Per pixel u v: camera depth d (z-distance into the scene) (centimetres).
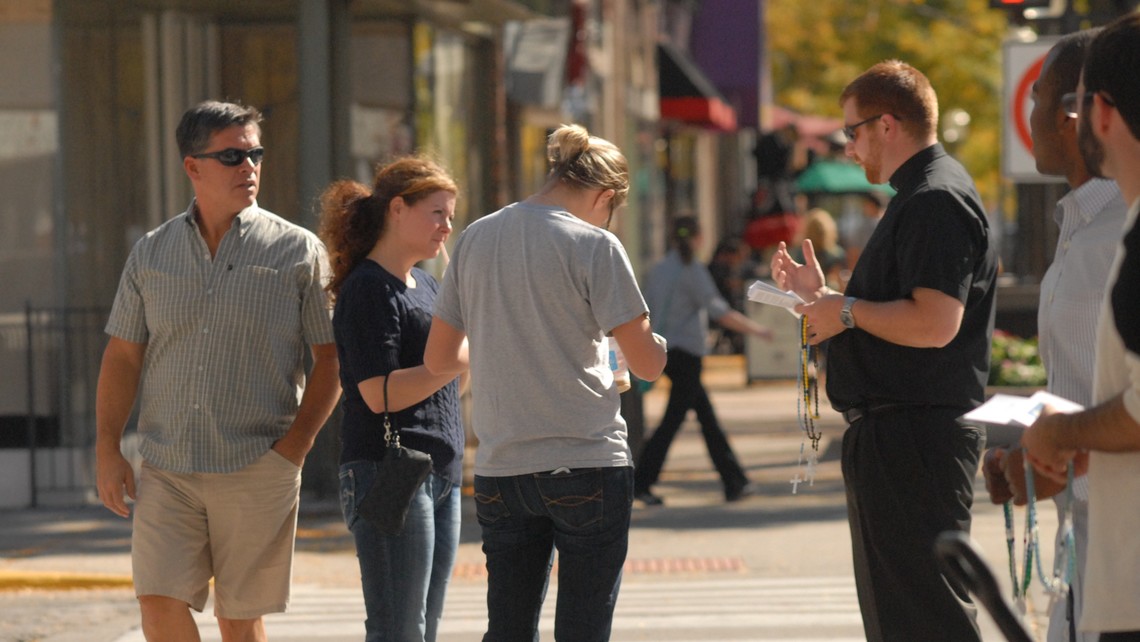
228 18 3997
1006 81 3422
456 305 1564
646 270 8781
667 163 9625
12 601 2769
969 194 1512
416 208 1636
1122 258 1023
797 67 12925
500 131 5450
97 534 3375
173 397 1664
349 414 1639
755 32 10000
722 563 2972
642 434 3834
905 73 1556
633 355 1490
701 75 9406
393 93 4412
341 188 1670
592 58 7256
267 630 2467
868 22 11969
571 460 1490
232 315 1656
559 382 1496
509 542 1562
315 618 2552
